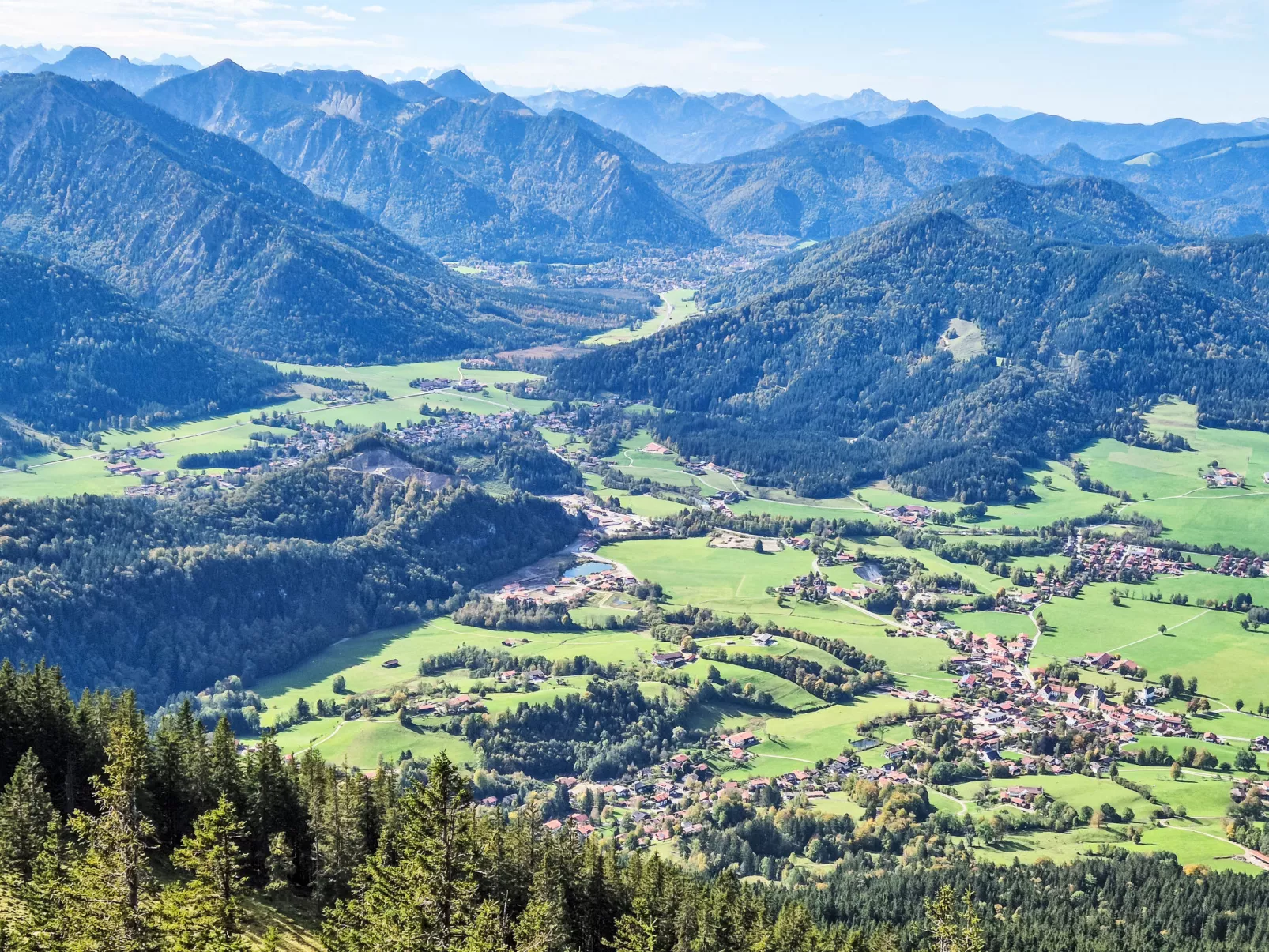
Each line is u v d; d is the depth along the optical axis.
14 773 183.00
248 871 192.50
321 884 188.88
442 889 162.38
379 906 167.50
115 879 150.38
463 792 164.62
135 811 157.75
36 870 162.50
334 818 191.50
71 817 169.12
